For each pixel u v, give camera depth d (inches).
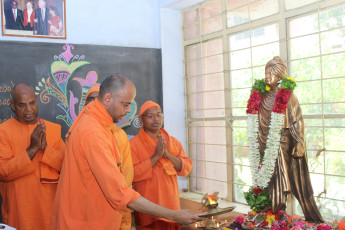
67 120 132.0
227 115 130.8
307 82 103.3
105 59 139.6
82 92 135.0
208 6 140.1
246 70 124.1
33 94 103.6
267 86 93.0
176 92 152.6
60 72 131.1
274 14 112.7
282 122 86.6
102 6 140.5
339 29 95.0
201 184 146.6
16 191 100.1
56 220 72.9
